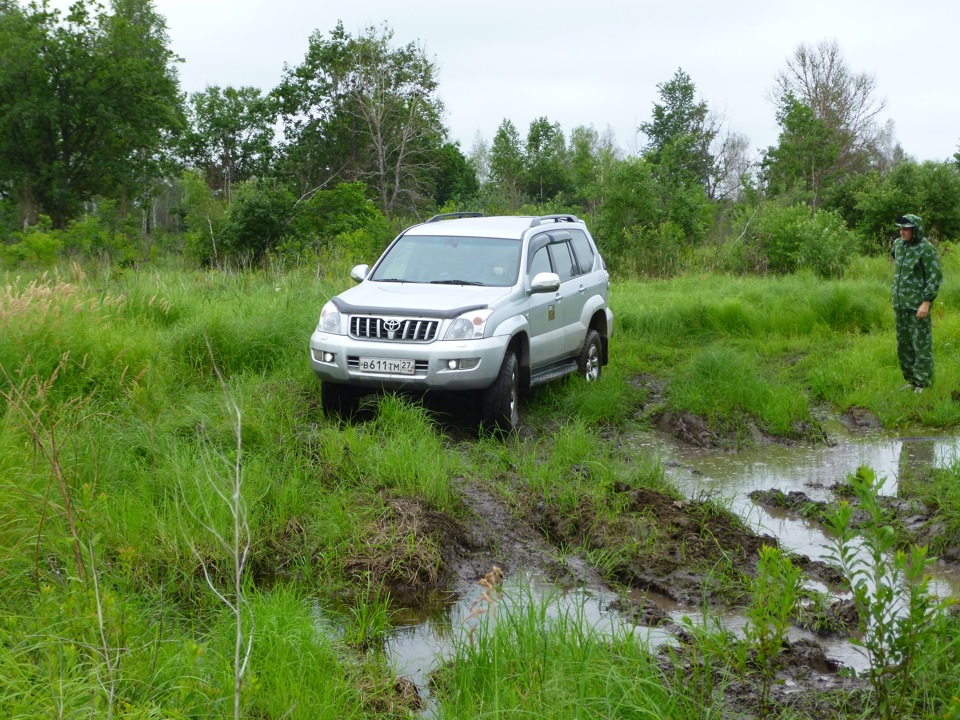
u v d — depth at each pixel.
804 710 3.95
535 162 78.50
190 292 13.41
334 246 26.12
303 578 5.52
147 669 3.87
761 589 4.13
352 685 4.14
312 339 8.62
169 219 63.88
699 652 4.47
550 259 9.99
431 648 4.75
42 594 4.20
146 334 10.07
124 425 7.43
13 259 21.80
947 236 33.16
